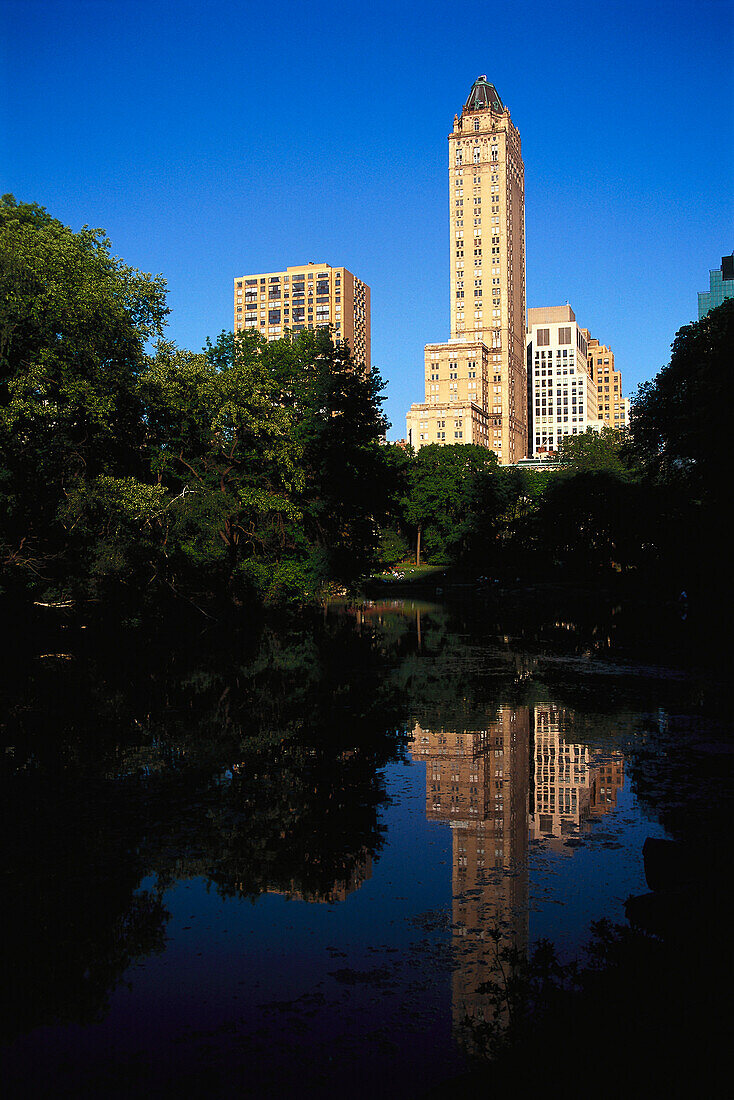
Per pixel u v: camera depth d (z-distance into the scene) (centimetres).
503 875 914
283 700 1998
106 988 685
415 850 1002
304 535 4534
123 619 3219
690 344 4750
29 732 1622
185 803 1190
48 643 2877
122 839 1040
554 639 3544
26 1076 570
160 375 3145
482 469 11362
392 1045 597
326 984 685
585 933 757
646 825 1069
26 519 2578
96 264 2781
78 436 2948
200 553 3775
